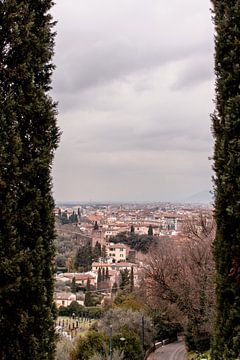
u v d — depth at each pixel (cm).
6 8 834
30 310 813
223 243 878
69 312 5384
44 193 869
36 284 809
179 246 3284
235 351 830
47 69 916
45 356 827
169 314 3253
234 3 909
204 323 2394
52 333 869
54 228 892
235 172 846
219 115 912
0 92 827
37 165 846
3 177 787
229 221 869
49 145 883
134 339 2586
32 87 855
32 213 817
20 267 791
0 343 782
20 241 812
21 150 806
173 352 3102
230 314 852
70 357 2373
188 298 2606
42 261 836
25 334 796
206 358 1997
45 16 923
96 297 6456
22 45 852
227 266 870
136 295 3825
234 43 884
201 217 2934
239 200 833
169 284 2772
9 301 773
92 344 2394
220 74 919
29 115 855
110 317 3162
